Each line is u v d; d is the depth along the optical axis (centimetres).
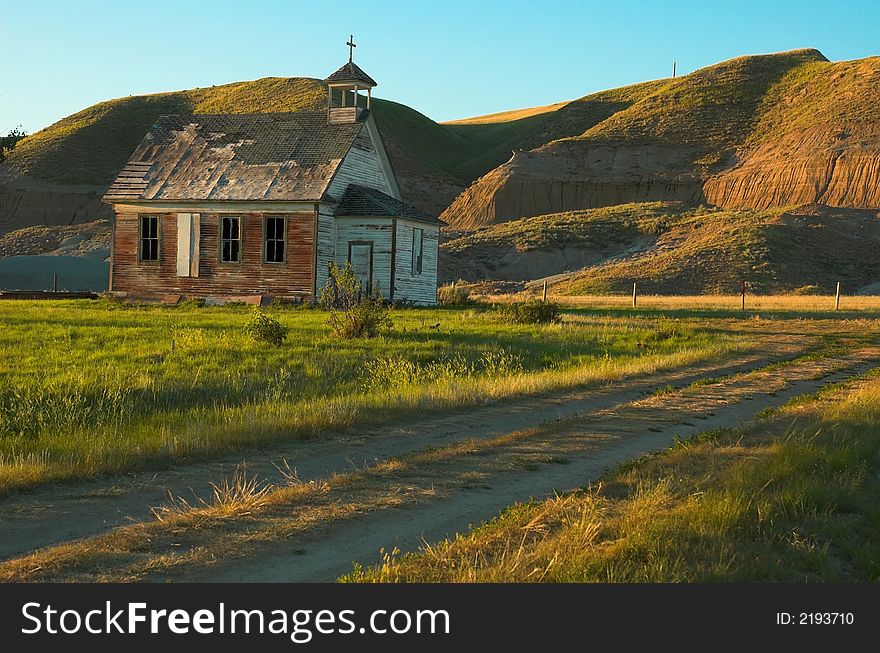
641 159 14375
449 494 909
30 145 15862
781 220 9806
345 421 1298
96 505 860
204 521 793
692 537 730
